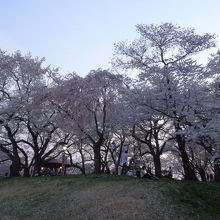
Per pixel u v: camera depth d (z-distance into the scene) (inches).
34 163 1180.5
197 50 896.3
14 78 1185.4
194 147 1079.0
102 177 819.4
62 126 1057.5
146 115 853.8
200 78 858.1
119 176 831.1
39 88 1090.1
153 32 903.7
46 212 620.1
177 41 893.8
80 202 636.1
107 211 573.3
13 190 824.3
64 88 1011.9
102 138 973.8
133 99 852.6
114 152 1342.3
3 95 1156.5
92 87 992.9
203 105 756.6
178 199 613.0
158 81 837.2
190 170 824.9
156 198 607.8
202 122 762.2
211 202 625.6
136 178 794.2
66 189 738.2
